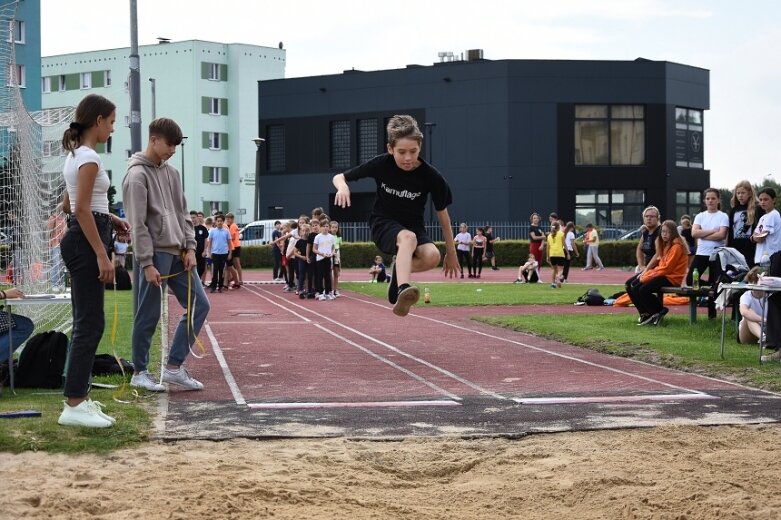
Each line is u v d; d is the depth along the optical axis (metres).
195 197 70.69
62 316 12.87
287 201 53.50
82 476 5.58
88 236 6.70
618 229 47.19
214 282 25.11
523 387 9.18
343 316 17.59
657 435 6.87
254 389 8.98
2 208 10.91
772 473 5.82
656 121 49.31
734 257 13.12
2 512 4.86
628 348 11.96
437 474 5.95
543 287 26.84
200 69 70.50
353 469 5.95
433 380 9.64
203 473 5.70
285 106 53.31
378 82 50.91
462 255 35.72
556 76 48.44
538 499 5.34
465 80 49.03
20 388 8.38
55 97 75.94
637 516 5.01
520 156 48.31
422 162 6.80
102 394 8.31
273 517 4.90
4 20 10.95
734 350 11.42
